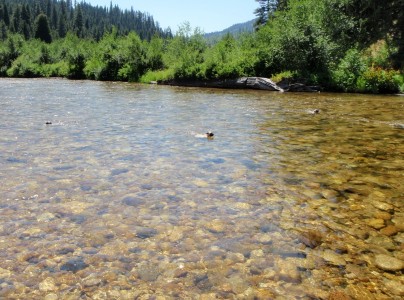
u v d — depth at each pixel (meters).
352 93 26.08
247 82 30.72
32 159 7.54
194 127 11.44
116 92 25.72
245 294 3.35
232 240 4.34
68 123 11.92
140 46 46.91
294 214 5.10
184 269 3.74
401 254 4.07
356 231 4.61
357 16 38.16
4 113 14.02
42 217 4.88
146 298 3.28
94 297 3.29
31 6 198.50
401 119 13.52
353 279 3.59
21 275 3.60
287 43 29.72
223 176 6.66
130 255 3.99
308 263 3.87
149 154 8.05
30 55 67.69
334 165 7.47
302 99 21.02
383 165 7.50
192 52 38.12
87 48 58.34
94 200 5.47
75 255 3.97
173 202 5.45
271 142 9.46
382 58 34.78
